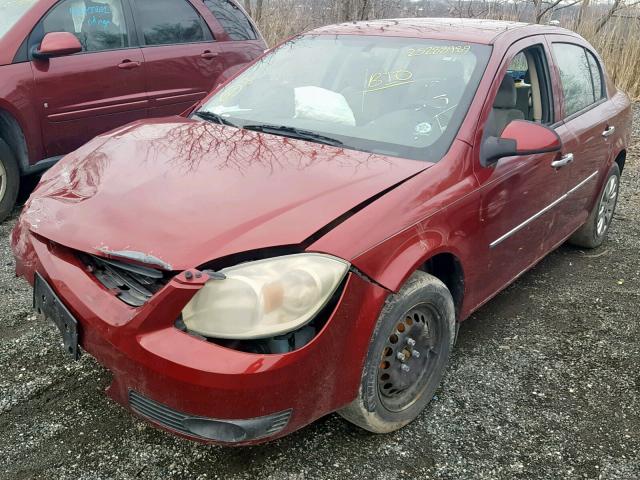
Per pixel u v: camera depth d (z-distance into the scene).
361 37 3.70
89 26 5.23
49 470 2.43
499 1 11.67
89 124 5.25
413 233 2.53
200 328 2.10
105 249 2.25
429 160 2.86
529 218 3.50
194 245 2.20
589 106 4.42
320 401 2.29
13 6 5.01
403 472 2.51
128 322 2.13
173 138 3.09
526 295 4.18
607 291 4.30
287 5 12.12
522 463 2.62
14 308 3.59
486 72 3.21
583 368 3.35
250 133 3.17
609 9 11.23
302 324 2.14
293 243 2.22
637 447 2.76
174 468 2.46
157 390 2.11
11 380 2.94
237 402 2.07
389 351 2.58
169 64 5.68
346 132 3.12
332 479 2.45
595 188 4.57
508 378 3.21
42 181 2.99
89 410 2.77
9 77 4.71
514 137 2.98
